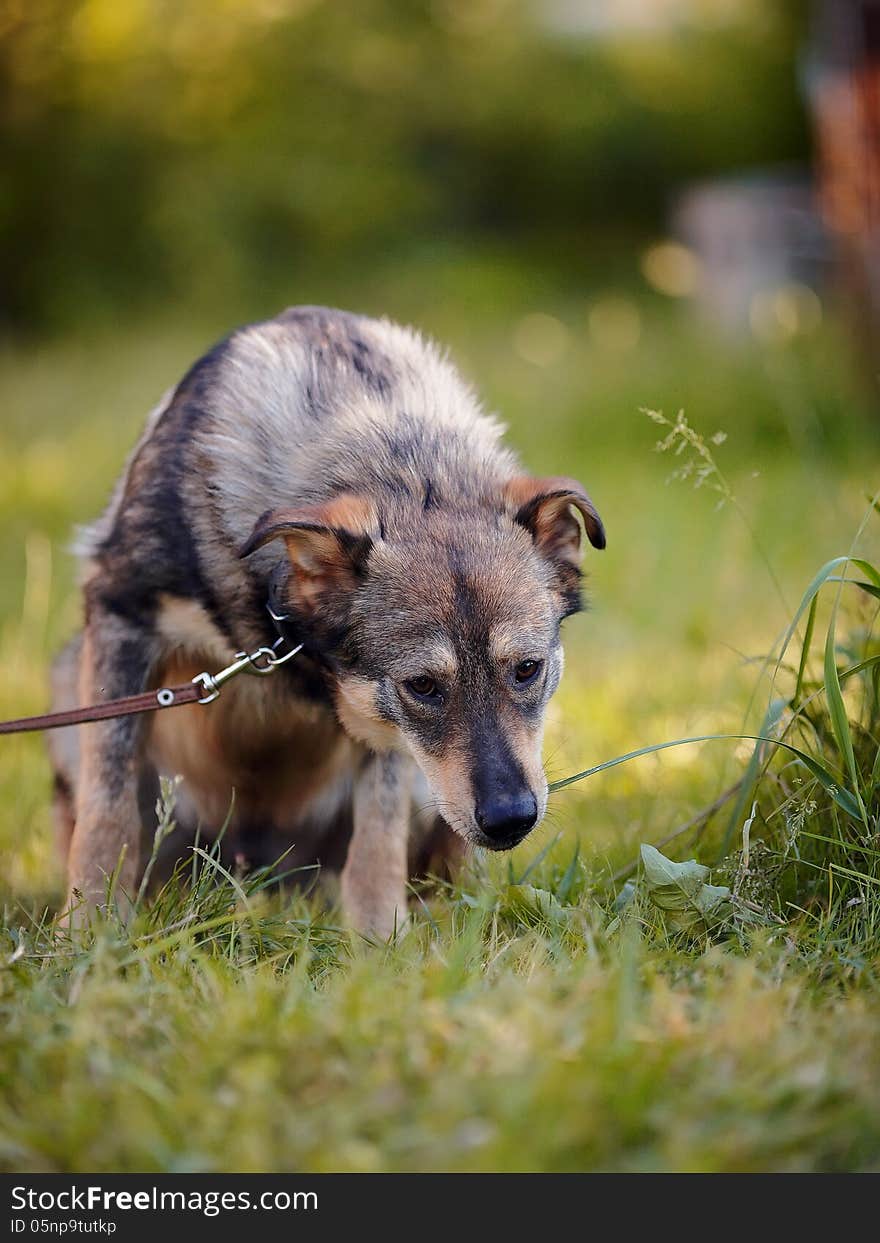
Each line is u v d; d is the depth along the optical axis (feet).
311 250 163.43
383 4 181.47
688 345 98.58
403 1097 16.51
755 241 109.40
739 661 38.65
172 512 27.61
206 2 158.40
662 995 19.15
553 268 170.81
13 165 139.33
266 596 26.99
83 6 138.72
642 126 182.29
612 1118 16.16
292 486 27.20
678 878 23.79
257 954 23.03
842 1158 16.16
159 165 153.99
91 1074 17.48
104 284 143.74
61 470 73.56
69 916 25.13
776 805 26.45
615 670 44.42
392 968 21.50
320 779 30.81
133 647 28.71
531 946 22.27
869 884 23.27
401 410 28.25
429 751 25.22
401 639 25.05
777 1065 17.20
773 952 21.71
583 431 78.79
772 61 183.32
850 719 27.20
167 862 31.45
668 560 54.24
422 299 150.20
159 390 93.61
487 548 25.58
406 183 172.55
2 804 35.83
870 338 70.74
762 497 57.88
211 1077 17.34
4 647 48.34
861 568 24.84
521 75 185.37
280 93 171.83
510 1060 16.89
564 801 32.45
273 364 28.50
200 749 30.09
